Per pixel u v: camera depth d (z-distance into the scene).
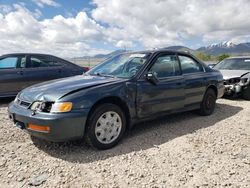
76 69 8.34
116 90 3.88
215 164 3.32
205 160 3.43
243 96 7.81
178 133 4.55
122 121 3.98
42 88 3.84
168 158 3.50
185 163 3.35
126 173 3.08
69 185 2.82
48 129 3.32
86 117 3.50
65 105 3.39
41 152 3.67
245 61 8.97
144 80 4.28
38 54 7.88
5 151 3.68
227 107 6.80
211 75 5.81
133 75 4.25
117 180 2.92
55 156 3.55
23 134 4.39
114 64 4.87
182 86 4.93
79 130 3.48
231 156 3.56
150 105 4.36
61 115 3.33
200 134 4.50
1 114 5.90
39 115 3.39
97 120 3.66
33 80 7.59
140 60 4.57
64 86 3.79
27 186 2.79
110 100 3.92
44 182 2.88
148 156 3.56
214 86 5.86
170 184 2.84
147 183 2.86
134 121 4.20
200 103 5.58
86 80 4.17
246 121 5.39
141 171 3.13
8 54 7.47
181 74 5.04
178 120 5.41
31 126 3.49
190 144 4.02
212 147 3.88
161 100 4.53
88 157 3.52
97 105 3.71
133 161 3.40
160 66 4.66
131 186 2.79
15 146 3.87
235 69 8.62
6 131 4.54
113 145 3.88
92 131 3.62
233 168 3.21
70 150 3.75
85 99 3.53
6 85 7.23
